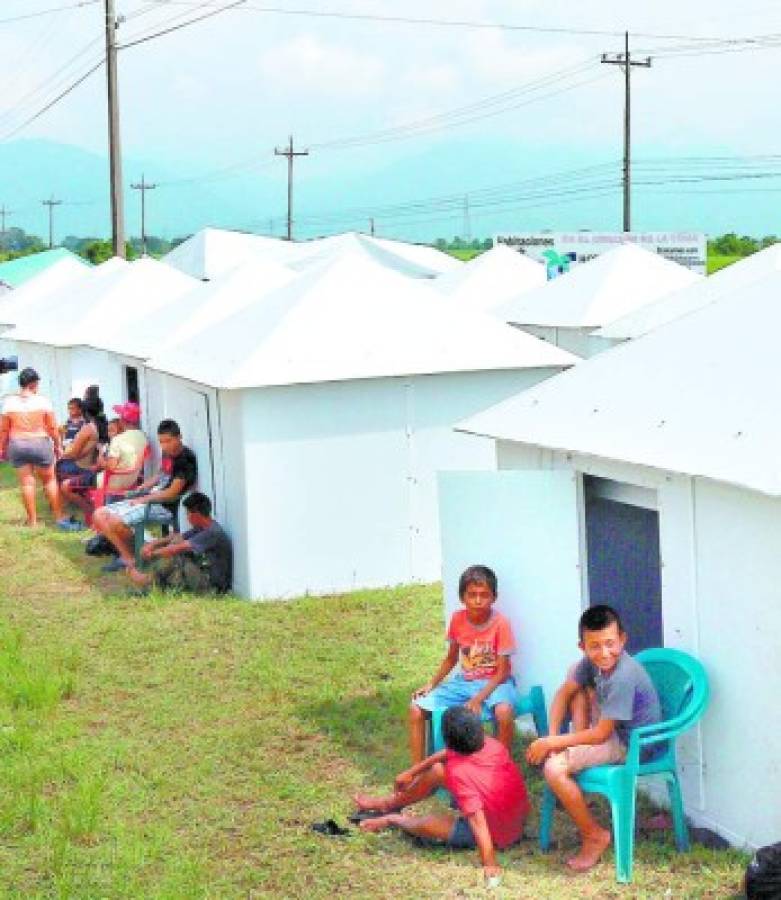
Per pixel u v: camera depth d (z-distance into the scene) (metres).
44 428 17.61
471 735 7.10
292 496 13.07
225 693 10.23
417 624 11.96
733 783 7.01
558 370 13.77
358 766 8.59
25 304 28.19
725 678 7.03
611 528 8.46
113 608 13.02
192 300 18.62
